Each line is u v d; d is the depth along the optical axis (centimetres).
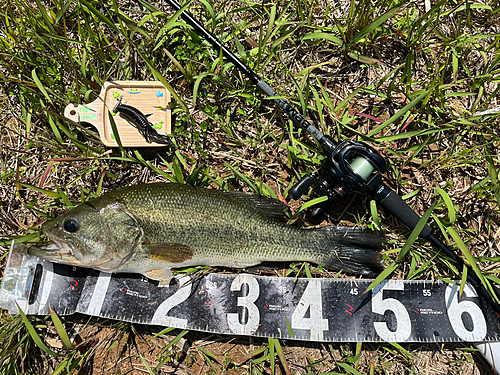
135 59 57
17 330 51
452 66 59
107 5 56
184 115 56
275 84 57
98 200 49
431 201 57
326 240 53
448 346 56
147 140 55
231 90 56
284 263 56
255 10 58
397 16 58
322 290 54
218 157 57
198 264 52
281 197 55
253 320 53
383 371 55
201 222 50
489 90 59
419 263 56
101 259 49
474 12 60
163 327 55
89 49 56
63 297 53
